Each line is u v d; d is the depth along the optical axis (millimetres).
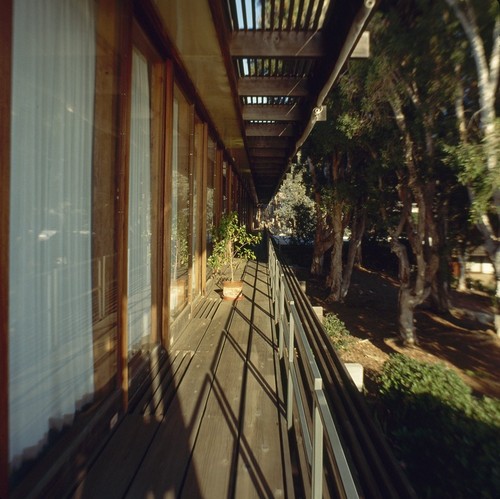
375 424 1895
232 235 6188
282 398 2902
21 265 1653
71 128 2020
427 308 14359
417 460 3254
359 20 2232
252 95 4695
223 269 9328
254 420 2588
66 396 1987
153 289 3508
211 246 6840
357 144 9773
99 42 2287
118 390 2516
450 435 3328
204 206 5820
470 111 8227
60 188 1931
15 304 1617
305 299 4703
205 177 5699
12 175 1593
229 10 3281
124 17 2463
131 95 2756
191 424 2492
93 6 2215
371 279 20156
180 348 3848
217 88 4395
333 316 10289
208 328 4559
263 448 2287
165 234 3520
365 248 24156
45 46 1800
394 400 4484
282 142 7590
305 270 20422
